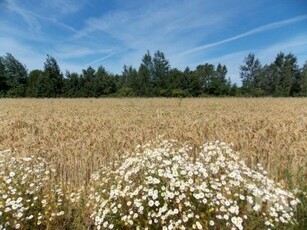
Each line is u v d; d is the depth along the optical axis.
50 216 3.76
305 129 8.59
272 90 72.69
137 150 5.18
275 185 3.70
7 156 4.96
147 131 8.20
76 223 3.83
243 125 9.98
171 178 3.35
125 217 3.27
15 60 67.00
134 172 3.61
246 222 3.25
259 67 76.25
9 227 3.49
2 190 3.73
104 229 3.51
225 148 4.31
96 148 6.23
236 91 66.38
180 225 3.16
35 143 6.70
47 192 4.14
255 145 6.45
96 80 62.19
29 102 29.39
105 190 3.75
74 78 61.09
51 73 58.69
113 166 5.13
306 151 5.68
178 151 4.36
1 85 64.56
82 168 5.46
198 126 9.09
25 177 3.94
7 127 9.20
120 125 9.66
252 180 3.65
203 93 64.69
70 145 6.43
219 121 10.75
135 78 65.75
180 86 63.16
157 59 70.44
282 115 13.35
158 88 63.03
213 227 3.24
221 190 3.46
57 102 29.38
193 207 3.23
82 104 25.31
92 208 4.07
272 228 3.19
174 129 8.41
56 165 5.50
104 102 29.06
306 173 4.54
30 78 62.19
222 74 77.56
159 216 3.19
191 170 3.49
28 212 3.70
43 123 10.44
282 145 6.54
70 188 5.04
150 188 3.45
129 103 26.70
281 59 72.56
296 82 71.00
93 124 10.13
